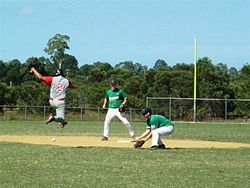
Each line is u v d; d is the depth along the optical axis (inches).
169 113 1846.7
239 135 1058.7
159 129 661.9
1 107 1814.7
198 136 1003.3
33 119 1786.4
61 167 482.0
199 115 1878.7
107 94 802.2
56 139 823.1
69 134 986.7
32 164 498.9
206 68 2080.5
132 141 740.7
